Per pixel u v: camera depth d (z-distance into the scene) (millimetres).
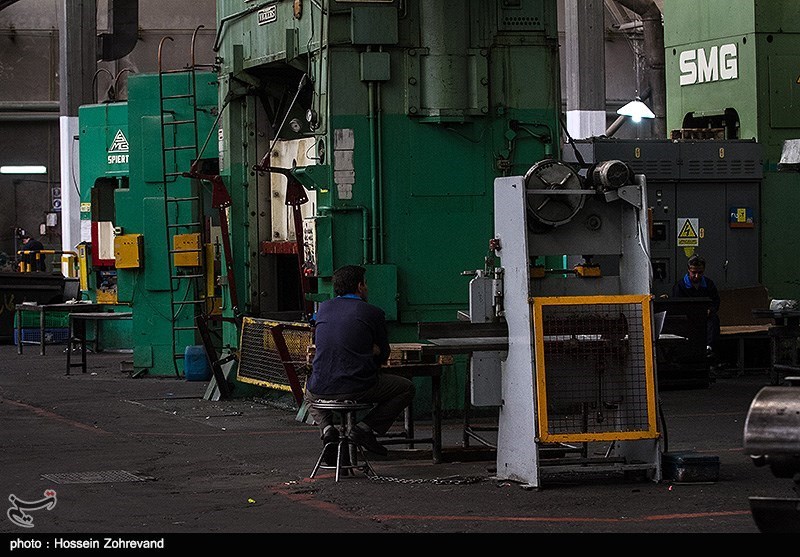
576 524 9508
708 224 22359
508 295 11273
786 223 22922
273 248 18703
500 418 11586
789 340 19234
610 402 11297
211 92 21953
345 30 16031
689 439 14414
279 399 18484
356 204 16062
